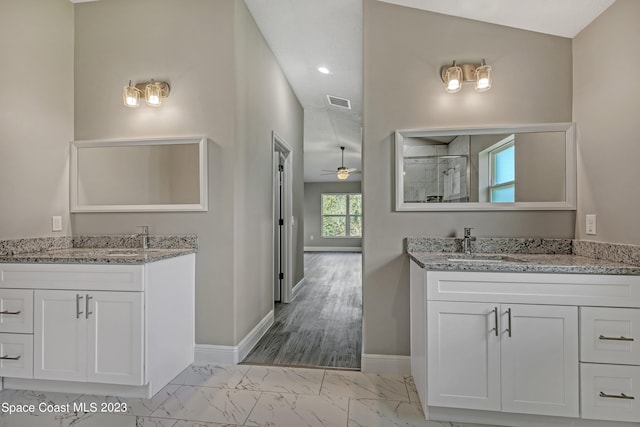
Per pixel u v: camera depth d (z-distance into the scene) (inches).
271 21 113.4
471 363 67.5
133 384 75.4
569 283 64.7
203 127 97.7
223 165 96.7
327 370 92.9
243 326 103.1
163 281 82.6
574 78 85.2
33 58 92.3
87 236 101.8
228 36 96.9
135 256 78.5
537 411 65.6
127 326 75.6
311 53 133.5
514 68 88.3
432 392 68.6
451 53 90.5
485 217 89.2
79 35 103.7
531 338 65.7
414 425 68.5
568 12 78.2
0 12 84.5
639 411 62.8
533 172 87.1
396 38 92.1
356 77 150.2
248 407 74.4
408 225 91.6
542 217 87.1
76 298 76.9
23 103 89.8
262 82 122.3
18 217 88.6
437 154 90.8
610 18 73.2
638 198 66.1
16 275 78.9
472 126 89.3
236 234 97.5
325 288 198.4
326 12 106.5
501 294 66.4
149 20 100.5
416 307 80.2
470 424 69.2
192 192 97.3
